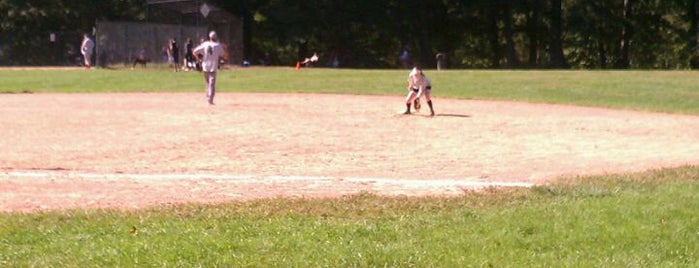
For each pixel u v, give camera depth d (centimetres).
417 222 850
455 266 683
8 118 1945
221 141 1625
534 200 988
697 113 2473
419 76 2214
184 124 1897
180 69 4338
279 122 1983
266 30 6369
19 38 6016
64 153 1427
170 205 949
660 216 873
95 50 5466
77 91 2952
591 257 719
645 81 3391
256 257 696
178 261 682
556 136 1800
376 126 1939
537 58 7175
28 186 1083
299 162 1388
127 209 920
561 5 6556
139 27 5069
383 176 1251
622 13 6462
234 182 1147
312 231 796
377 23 6262
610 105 2675
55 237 768
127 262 678
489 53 7075
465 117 2184
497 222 845
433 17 6600
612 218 863
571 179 1184
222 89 3089
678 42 6481
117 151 1467
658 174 1227
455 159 1445
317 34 6391
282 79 3512
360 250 721
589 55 6938
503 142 1684
